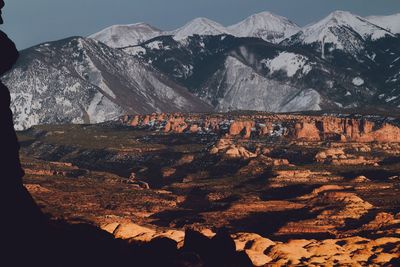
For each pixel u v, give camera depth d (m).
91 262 177.00
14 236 149.62
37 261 154.25
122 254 191.12
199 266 188.88
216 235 199.25
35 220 157.75
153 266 188.50
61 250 167.75
